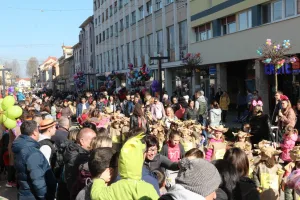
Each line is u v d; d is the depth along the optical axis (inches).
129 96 644.1
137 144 119.3
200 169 108.6
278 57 521.7
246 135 262.1
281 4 689.0
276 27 680.4
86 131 176.6
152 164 197.5
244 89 897.5
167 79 1217.4
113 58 1934.1
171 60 1183.6
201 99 535.5
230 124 703.1
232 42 821.2
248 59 783.1
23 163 183.0
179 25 1118.4
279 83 734.5
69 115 652.7
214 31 905.5
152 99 512.1
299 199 190.9
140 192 113.6
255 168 207.5
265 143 219.3
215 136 267.1
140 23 1481.3
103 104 783.7
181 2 1085.1
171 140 245.1
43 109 576.4
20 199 184.7
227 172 136.1
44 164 183.6
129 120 385.7
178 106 543.8
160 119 456.8
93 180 126.9
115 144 343.9
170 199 106.8
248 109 689.0
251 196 137.3
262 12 746.8
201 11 959.0
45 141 225.3
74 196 150.3
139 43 1508.4
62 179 179.5
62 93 1822.1
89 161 129.4
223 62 877.2
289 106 370.6
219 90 834.2
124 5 1690.5
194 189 106.2
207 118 529.3
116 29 1854.1
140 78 1103.6
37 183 177.3
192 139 303.4
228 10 839.1
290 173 196.7
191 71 924.0
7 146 346.0
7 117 287.4
